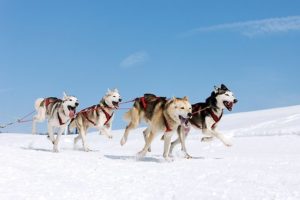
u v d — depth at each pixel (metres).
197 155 8.33
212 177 5.43
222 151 9.09
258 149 9.26
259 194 4.48
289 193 4.49
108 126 9.85
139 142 11.69
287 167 6.08
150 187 4.94
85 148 9.31
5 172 5.41
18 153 7.12
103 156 7.87
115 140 12.54
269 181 5.11
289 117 13.46
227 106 7.74
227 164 6.48
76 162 6.58
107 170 6.00
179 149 9.69
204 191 4.68
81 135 9.39
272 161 6.71
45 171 5.71
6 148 7.67
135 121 8.17
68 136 13.50
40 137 13.48
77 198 4.43
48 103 9.66
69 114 8.52
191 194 4.57
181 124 7.52
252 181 5.11
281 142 9.91
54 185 4.94
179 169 6.11
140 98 8.17
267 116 14.94
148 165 6.55
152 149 10.16
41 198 4.38
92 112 9.42
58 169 5.89
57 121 8.55
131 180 5.35
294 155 7.82
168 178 5.45
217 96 7.79
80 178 5.40
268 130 11.55
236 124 13.83
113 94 9.44
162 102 7.44
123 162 6.87
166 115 7.21
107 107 9.46
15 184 4.88
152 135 7.41
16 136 14.07
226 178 5.33
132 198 4.46
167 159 7.24
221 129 13.05
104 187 4.93
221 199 4.36
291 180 5.13
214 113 7.82
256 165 6.30
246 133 11.68
